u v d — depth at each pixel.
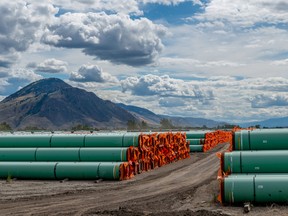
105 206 22.89
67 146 37.56
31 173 34.22
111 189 29.23
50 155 36.09
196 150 69.06
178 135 53.88
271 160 23.23
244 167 23.44
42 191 28.53
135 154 37.38
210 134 77.62
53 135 38.38
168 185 31.00
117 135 37.91
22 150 36.72
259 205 21.33
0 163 35.31
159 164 45.09
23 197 26.03
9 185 31.58
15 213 21.17
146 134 40.94
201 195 25.78
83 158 35.59
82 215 20.31
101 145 37.34
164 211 21.14
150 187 30.11
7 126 168.75
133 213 20.19
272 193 20.75
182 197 25.34
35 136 38.41
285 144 24.89
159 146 45.34
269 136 25.17
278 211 19.83
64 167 33.88
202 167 43.56
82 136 37.72
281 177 21.36
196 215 19.30
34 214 20.83
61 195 26.73
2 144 38.47
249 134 25.62
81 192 27.95
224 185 21.50
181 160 53.50
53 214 20.80
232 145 25.73
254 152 24.09
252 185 21.08
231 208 21.28
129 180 33.94
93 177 33.56
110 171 33.28
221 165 23.92
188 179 34.16
